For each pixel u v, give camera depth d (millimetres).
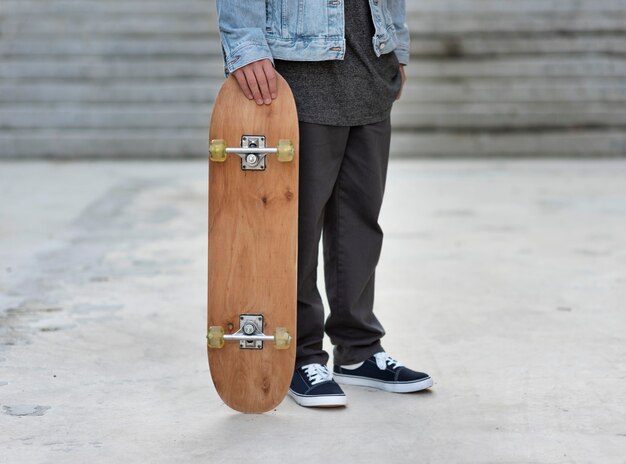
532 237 5207
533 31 10672
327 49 2443
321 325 2686
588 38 10656
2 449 2283
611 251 4840
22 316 3582
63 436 2377
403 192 6863
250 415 2541
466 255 4754
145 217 5879
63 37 10617
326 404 2574
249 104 2385
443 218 5805
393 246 4984
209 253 2445
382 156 2670
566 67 10078
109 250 4887
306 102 2498
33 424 2459
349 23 2510
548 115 9594
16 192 6910
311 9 2436
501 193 6812
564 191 6906
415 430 2418
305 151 2527
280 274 2438
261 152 2359
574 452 2266
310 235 2574
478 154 9203
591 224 5594
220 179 2412
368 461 2211
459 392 2725
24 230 5430
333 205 2684
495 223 5633
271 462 2209
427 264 4547
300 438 2363
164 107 9773
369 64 2545
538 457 2232
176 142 9227
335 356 2826
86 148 9195
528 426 2443
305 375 2639
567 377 2855
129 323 3492
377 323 2814
